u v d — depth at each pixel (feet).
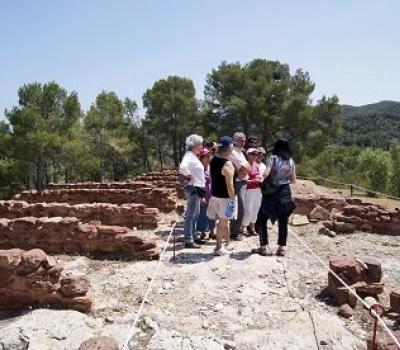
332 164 127.54
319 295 19.94
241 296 19.56
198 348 14.61
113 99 155.43
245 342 15.28
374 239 31.27
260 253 25.38
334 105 108.99
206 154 29.37
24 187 118.32
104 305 18.69
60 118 115.85
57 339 15.33
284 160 24.43
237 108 108.58
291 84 118.62
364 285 19.42
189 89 147.43
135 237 25.66
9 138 108.27
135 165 167.84
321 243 29.68
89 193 46.83
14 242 27.25
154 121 141.08
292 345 15.01
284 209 24.62
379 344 13.91
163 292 20.16
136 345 15.31
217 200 25.14
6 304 18.22
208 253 26.27
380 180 126.52
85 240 26.37
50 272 18.21
